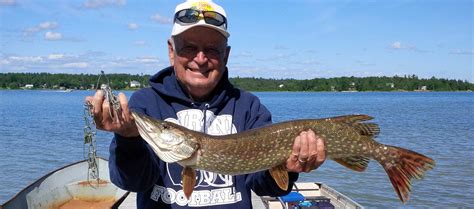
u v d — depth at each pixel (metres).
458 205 3.21
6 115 11.52
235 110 1.03
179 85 1.01
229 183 0.97
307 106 17.00
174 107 1.00
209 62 0.97
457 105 18.27
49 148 5.70
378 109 14.94
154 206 0.95
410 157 1.00
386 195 3.47
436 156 5.16
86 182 2.21
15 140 6.45
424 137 6.88
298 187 2.49
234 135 0.95
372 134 1.00
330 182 3.90
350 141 0.98
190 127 0.99
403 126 8.73
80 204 2.17
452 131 7.74
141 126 0.86
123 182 0.88
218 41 0.98
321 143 0.92
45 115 11.54
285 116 11.62
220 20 0.96
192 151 0.92
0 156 5.12
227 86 1.04
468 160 4.87
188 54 0.97
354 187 3.72
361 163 1.01
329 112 13.20
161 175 0.95
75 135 7.05
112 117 0.78
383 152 1.00
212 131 1.00
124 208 1.86
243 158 0.95
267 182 0.97
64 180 2.16
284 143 0.95
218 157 0.94
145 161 0.87
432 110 14.43
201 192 0.95
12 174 4.22
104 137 6.84
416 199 3.37
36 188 1.95
